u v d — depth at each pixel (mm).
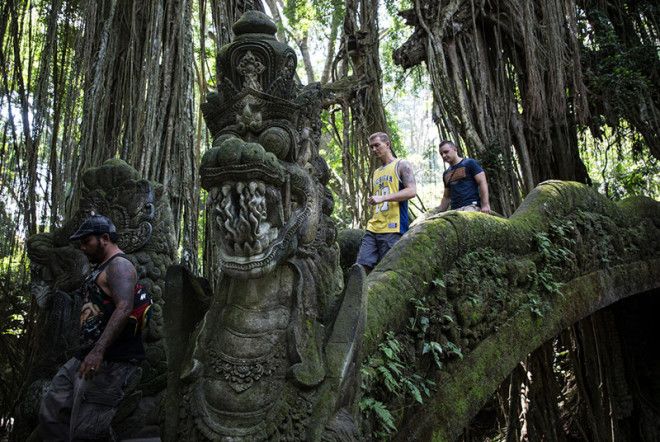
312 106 2885
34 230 6172
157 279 4219
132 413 3787
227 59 2750
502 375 4289
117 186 4258
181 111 6156
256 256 2438
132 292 3162
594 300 5828
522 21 8688
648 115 9086
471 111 8523
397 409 3297
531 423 7340
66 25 6961
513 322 4652
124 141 6180
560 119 8648
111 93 6496
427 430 3512
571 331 8312
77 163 6016
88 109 6102
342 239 5645
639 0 10188
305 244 2721
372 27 9438
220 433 2395
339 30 12688
